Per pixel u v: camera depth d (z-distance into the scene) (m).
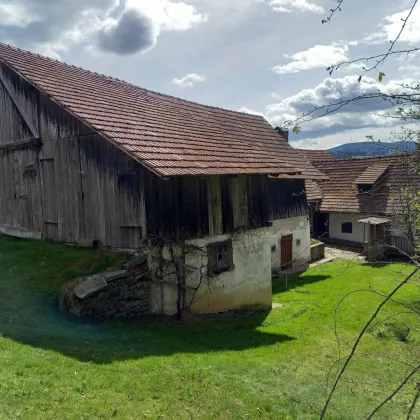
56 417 4.97
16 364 6.17
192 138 12.57
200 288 11.46
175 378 6.54
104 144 10.59
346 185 26.44
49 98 10.86
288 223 20.11
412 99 4.04
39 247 11.61
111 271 9.75
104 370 6.46
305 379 7.55
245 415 5.79
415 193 8.53
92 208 11.01
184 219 10.98
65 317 8.80
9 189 13.55
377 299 14.09
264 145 17.41
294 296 14.95
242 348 9.10
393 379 8.09
